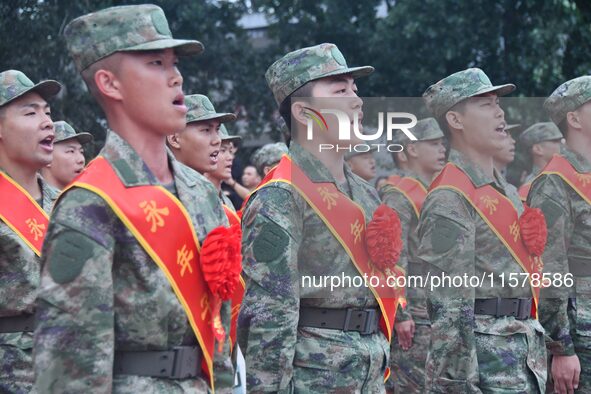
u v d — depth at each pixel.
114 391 3.20
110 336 3.11
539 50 12.88
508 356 4.84
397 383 5.86
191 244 3.34
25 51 11.50
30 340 4.94
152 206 3.27
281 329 4.17
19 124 5.11
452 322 4.75
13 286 4.95
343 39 13.81
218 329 3.40
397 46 13.44
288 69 4.53
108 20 3.34
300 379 4.28
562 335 5.27
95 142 11.95
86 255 3.10
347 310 4.36
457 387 4.76
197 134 5.96
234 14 13.74
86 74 3.40
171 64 3.40
